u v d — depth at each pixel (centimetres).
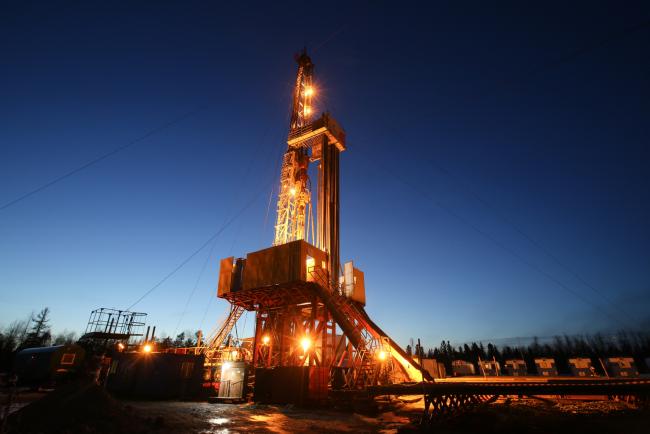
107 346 3691
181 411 2058
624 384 1235
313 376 2383
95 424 1276
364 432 1509
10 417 1205
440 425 1486
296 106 5816
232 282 3847
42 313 7194
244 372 2717
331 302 3306
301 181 5091
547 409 1812
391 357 3152
